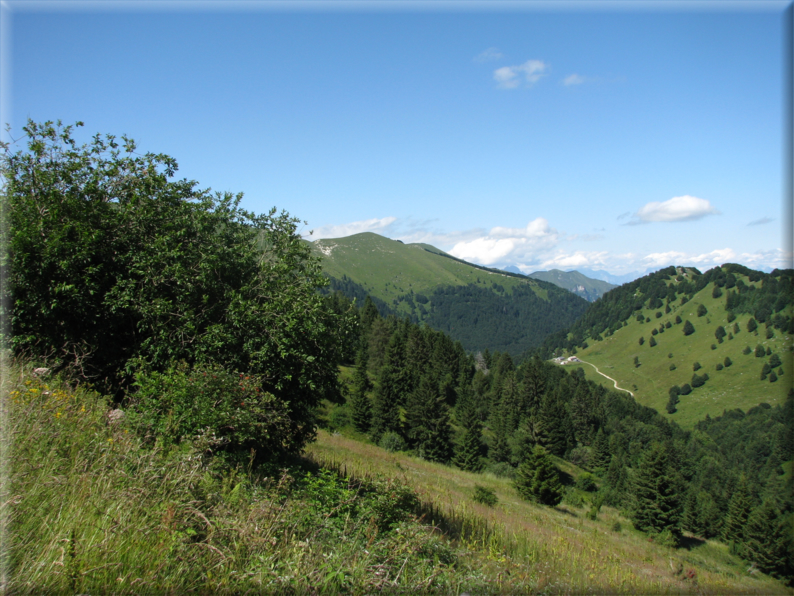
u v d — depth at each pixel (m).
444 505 13.70
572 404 112.88
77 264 10.82
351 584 4.49
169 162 13.39
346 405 66.06
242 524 4.77
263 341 11.96
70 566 3.44
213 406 8.10
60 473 4.70
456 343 123.44
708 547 37.12
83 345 10.92
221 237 13.52
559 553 9.94
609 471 71.06
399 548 5.54
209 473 6.11
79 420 6.41
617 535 25.92
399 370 80.88
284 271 13.35
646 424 124.62
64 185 11.77
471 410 78.25
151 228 12.44
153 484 4.95
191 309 11.67
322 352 12.70
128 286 11.21
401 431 66.50
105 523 4.02
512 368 129.50
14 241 10.09
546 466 34.47
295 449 13.30
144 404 7.98
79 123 12.43
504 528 12.00
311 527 5.67
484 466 62.41
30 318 10.73
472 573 5.95
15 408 5.78
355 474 15.37
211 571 4.07
